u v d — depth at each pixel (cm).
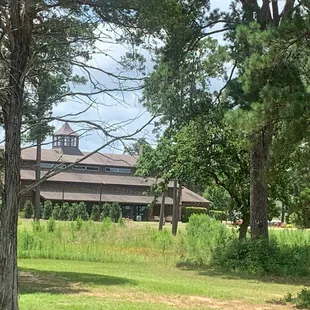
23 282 1471
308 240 2645
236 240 2281
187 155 2555
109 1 802
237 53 1952
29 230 2955
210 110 2128
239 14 2098
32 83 862
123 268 1956
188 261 2233
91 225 2964
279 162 1430
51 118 777
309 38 1392
